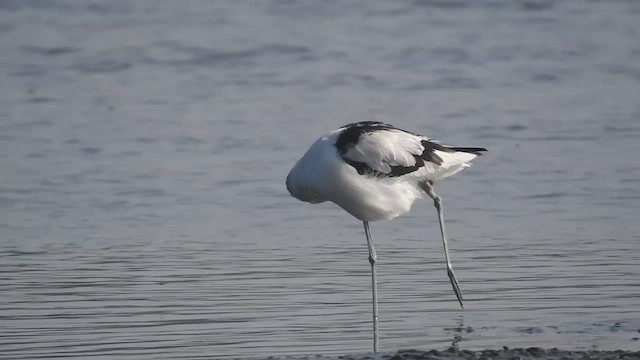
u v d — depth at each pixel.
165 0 33.81
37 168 17.62
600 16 31.81
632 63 26.42
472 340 9.47
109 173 17.34
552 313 10.30
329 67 25.98
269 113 21.66
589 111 21.67
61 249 13.20
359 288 11.34
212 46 27.84
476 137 19.66
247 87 24.17
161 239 13.72
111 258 12.72
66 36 29.05
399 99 22.80
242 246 13.32
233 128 20.42
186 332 9.77
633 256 12.55
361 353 9.05
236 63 26.52
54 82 24.78
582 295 10.92
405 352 8.91
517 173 17.23
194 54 27.25
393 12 32.28
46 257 12.78
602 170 17.31
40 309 10.57
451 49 27.81
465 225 14.38
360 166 10.27
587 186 16.39
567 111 21.66
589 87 24.02
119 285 11.48
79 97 23.30
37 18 31.16
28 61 26.64
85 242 13.56
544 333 9.65
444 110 21.73
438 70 25.78
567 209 15.14
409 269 12.12
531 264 12.24
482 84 24.31
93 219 14.79
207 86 24.33
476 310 10.46
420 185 10.77
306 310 10.50
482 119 20.97
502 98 22.86
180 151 18.84
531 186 16.45
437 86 24.11
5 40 28.59
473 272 11.93
